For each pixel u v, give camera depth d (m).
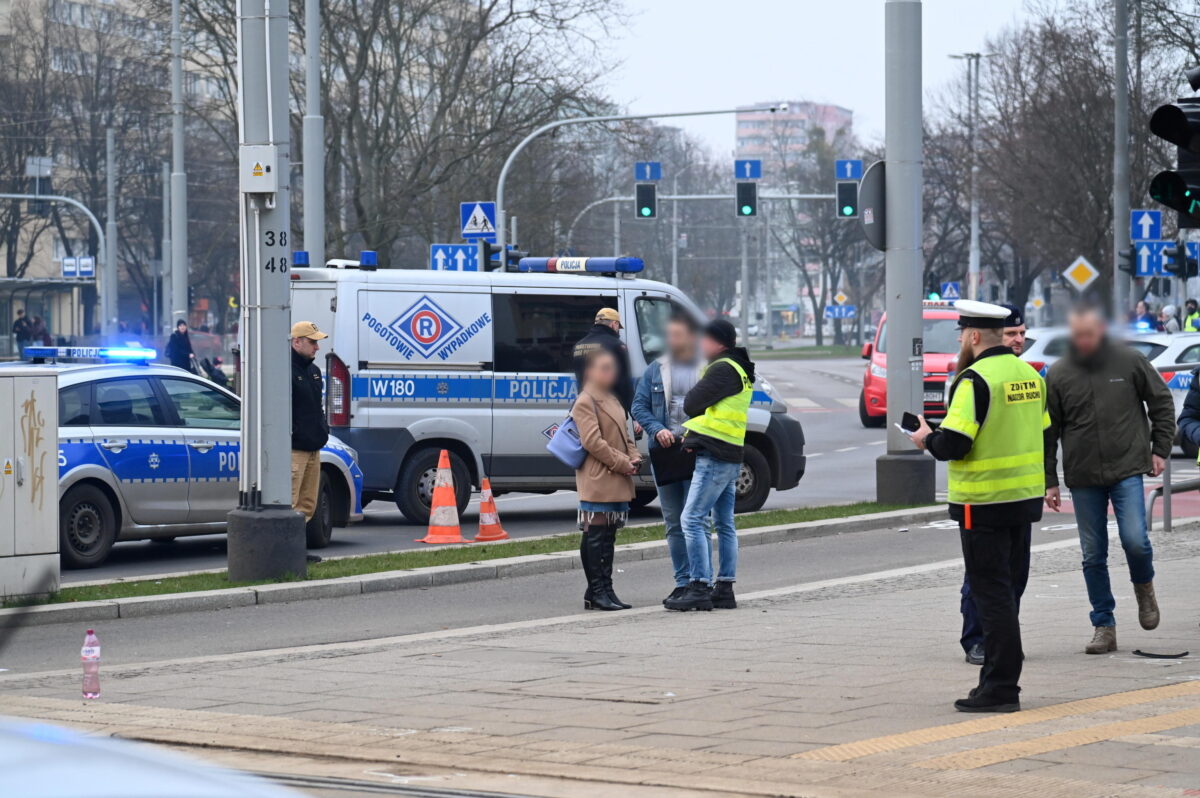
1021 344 11.64
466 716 11.73
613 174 86.44
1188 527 23.61
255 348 19.12
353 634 16.48
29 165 85.94
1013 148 74.75
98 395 21.58
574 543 22.50
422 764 10.12
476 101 61.47
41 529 17.72
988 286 88.75
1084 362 13.85
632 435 25.64
